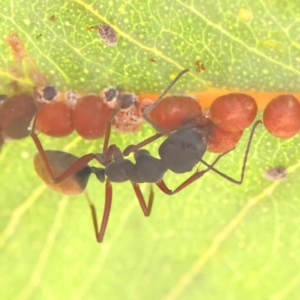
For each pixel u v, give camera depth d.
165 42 0.05
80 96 0.05
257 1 0.05
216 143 0.05
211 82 0.05
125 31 0.05
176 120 0.05
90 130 0.05
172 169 0.05
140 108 0.05
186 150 0.05
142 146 0.05
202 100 0.05
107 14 0.05
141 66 0.05
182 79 0.05
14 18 0.05
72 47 0.05
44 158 0.05
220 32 0.05
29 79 0.05
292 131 0.05
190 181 0.05
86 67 0.05
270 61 0.05
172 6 0.05
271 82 0.05
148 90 0.05
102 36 0.05
